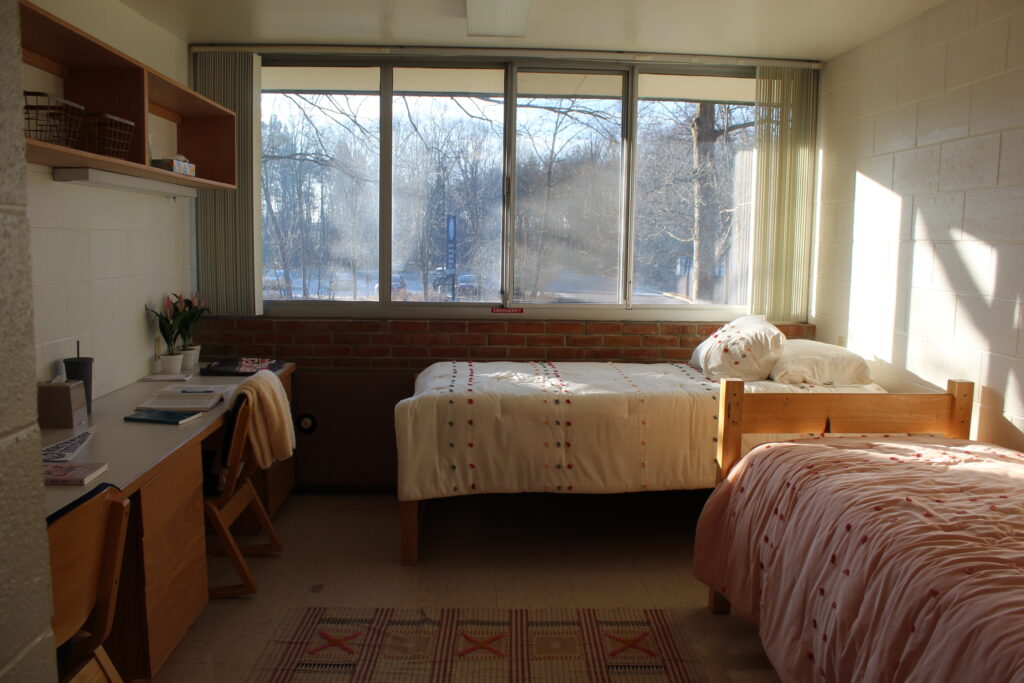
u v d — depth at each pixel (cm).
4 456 77
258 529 353
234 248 410
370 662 244
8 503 78
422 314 427
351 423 409
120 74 273
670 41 390
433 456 315
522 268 428
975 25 301
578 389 334
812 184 430
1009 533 180
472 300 429
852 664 176
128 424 264
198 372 367
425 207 422
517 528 362
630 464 321
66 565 150
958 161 311
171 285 384
